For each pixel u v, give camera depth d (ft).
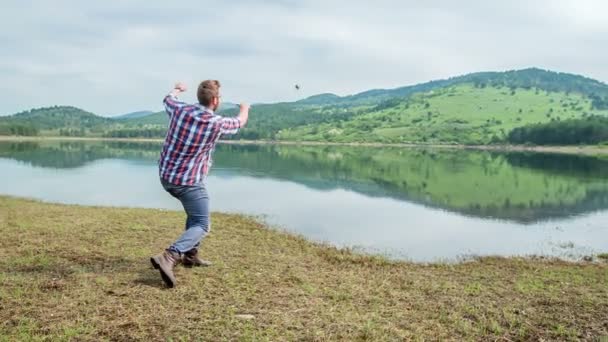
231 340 16.03
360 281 24.54
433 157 245.24
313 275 25.25
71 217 42.91
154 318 17.54
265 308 19.21
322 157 216.54
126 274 22.93
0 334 15.69
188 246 21.45
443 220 59.67
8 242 29.84
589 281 27.55
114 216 44.83
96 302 18.83
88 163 149.79
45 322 16.79
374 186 97.09
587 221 61.36
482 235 50.39
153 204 66.13
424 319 19.10
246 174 118.52
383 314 19.42
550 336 18.06
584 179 121.08
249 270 25.38
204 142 20.49
